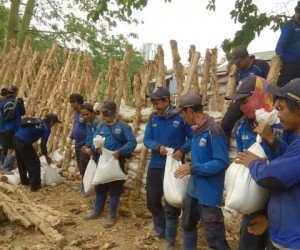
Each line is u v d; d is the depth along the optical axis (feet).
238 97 10.61
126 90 25.14
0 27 58.65
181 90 19.63
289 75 15.58
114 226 17.25
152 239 15.70
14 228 16.93
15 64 35.99
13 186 20.53
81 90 27.81
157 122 14.99
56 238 15.34
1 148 27.58
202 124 12.09
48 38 57.41
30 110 30.76
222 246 12.17
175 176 12.20
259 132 9.00
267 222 9.68
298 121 7.54
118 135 17.37
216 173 11.75
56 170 26.00
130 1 17.99
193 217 12.89
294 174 7.42
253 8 18.01
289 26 15.34
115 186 17.33
